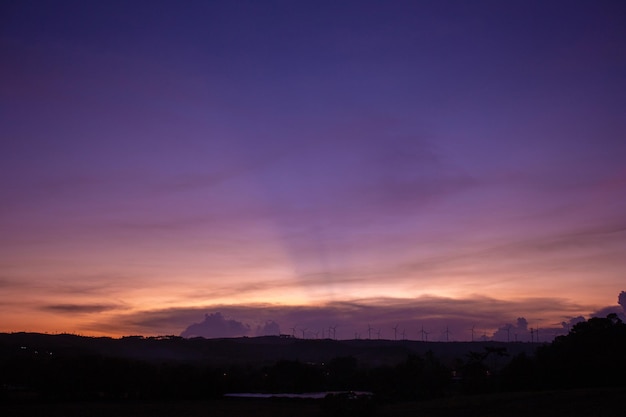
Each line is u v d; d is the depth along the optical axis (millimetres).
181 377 105750
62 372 101375
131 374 105562
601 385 87688
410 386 111500
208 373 107375
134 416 70688
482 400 76375
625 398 68500
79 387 101438
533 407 68125
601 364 88562
